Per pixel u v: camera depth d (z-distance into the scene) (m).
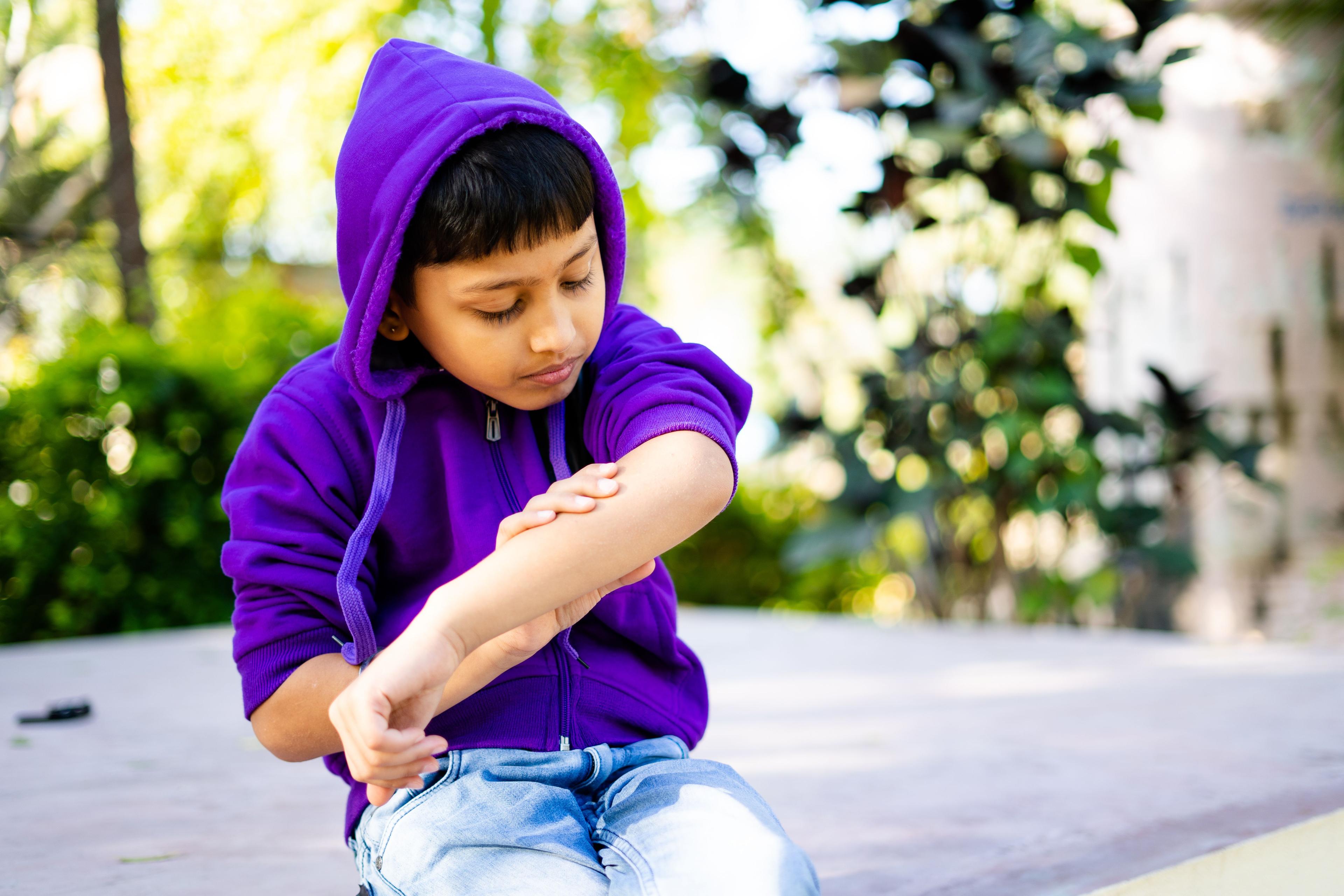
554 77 5.70
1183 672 2.45
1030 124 3.33
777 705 2.21
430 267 0.79
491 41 5.51
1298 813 1.33
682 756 0.94
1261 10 3.74
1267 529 3.66
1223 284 3.83
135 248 4.81
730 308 6.66
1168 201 3.85
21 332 5.14
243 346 4.25
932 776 1.62
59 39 5.15
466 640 0.73
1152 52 3.56
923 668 2.60
